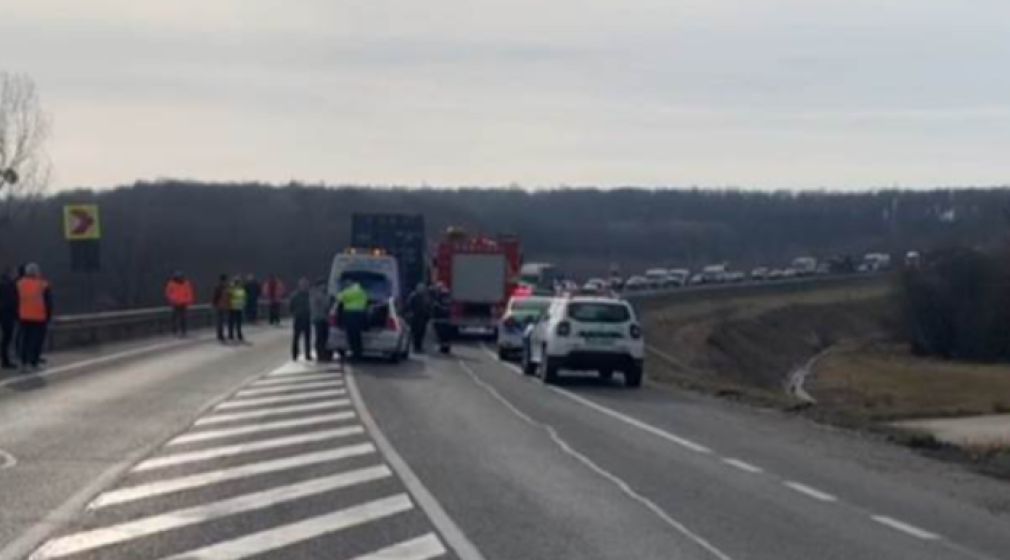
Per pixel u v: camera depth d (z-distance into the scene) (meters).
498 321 57.66
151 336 57.00
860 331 102.81
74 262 51.75
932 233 153.12
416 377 39.75
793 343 90.69
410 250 69.06
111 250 89.75
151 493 18.17
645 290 102.50
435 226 134.38
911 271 89.06
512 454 23.12
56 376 36.09
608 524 16.58
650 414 31.38
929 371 74.69
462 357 50.22
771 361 81.25
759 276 147.12
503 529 16.06
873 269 148.88
